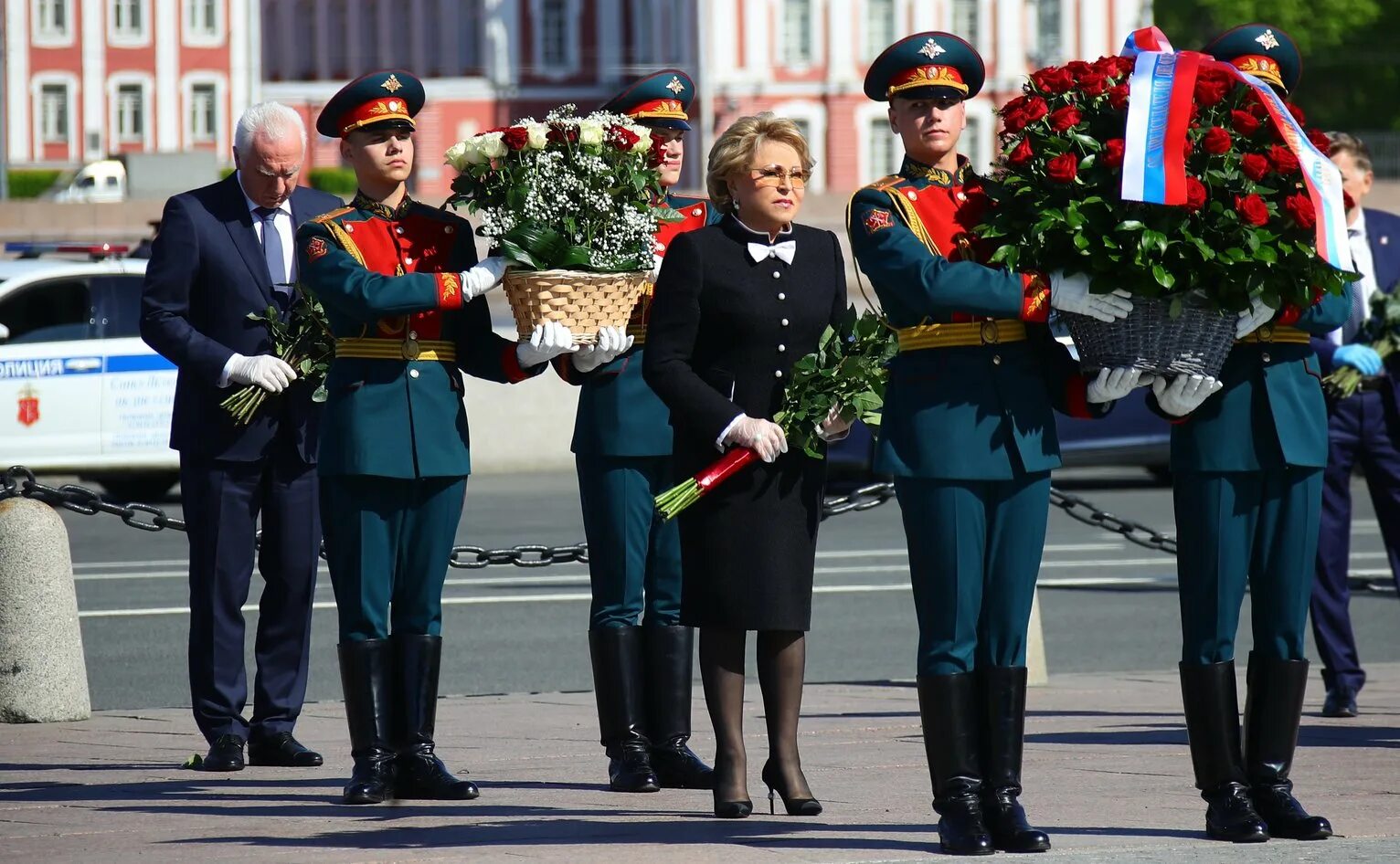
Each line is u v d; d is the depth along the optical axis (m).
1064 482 56.84
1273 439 15.07
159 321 18.95
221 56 172.88
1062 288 14.12
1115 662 27.80
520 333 16.66
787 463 15.70
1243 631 30.69
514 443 61.38
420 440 16.88
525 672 26.73
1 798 17.41
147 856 14.77
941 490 14.56
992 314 14.16
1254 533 15.36
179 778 18.48
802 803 16.09
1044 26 168.88
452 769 18.92
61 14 169.50
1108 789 17.36
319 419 19.25
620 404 18.11
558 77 188.88
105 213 106.06
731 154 15.85
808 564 15.83
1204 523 15.20
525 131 16.48
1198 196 13.92
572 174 16.44
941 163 15.07
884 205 14.71
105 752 20.20
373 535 17.05
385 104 17.12
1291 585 15.30
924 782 17.91
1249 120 14.25
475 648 28.70
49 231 105.12
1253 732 15.39
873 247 14.55
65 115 169.75
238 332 19.17
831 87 169.50
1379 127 174.25
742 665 16.09
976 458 14.46
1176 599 33.91
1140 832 15.25
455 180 16.78
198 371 18.70
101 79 170.12
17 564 22.48
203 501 19.17
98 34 169.88
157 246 19.20
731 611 15.64
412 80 17.34
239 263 19.20
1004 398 14.55
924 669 14.67
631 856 14.44
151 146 171.38
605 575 18.12
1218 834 14.93
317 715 22.91
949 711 14.55
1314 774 18.05
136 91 171.25
